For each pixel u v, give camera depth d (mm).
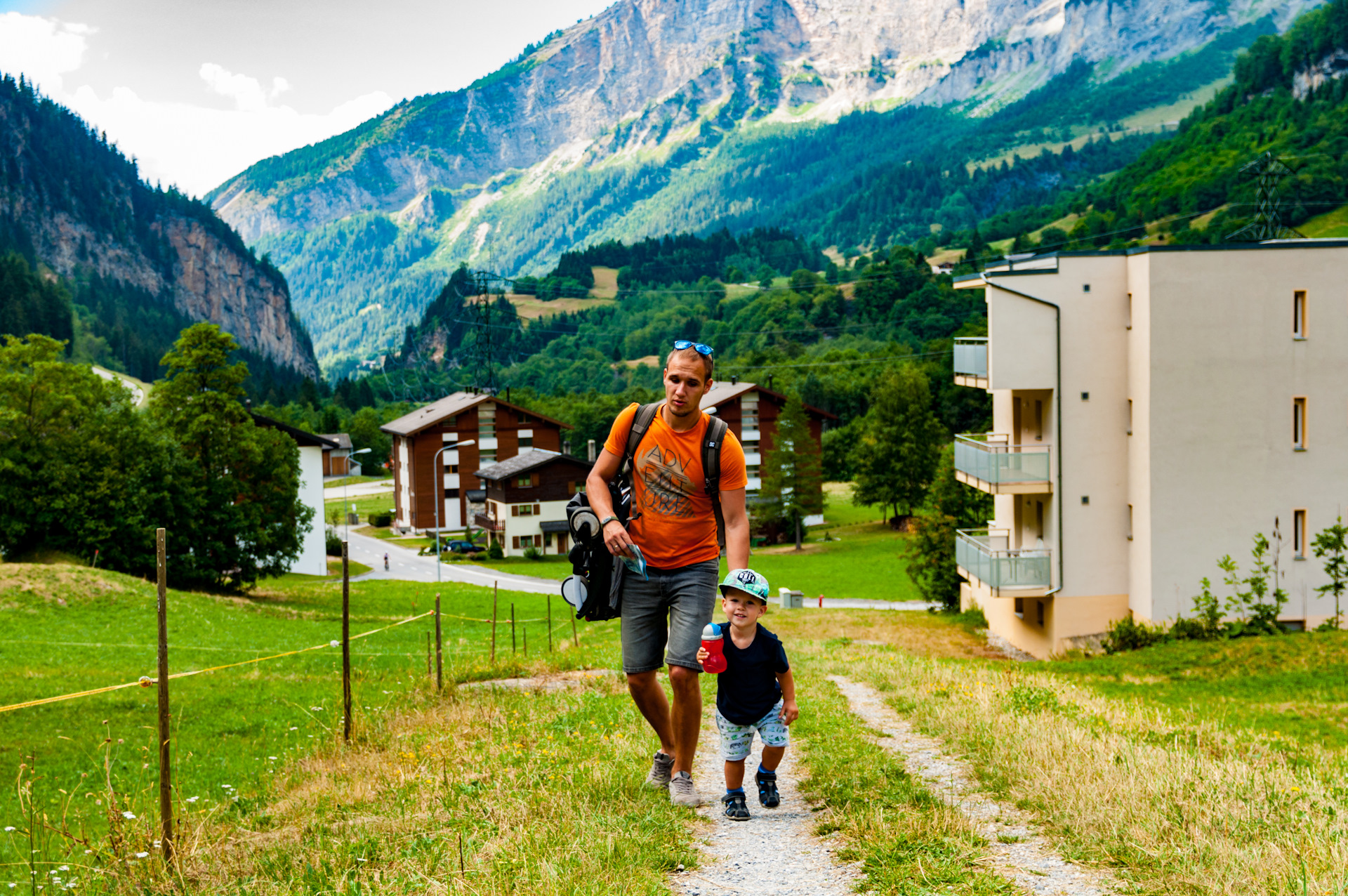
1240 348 28031
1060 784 6344
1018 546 32906
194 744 13609
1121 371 29359
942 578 42312
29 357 43281
